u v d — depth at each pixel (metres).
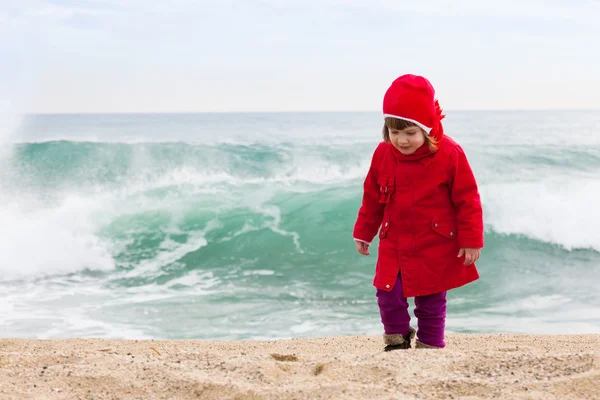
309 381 2.54
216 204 12.96
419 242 3.29
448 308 7.82
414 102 3.17
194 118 35.72
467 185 3.26
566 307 7.82
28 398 2.36
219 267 10.16
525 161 15.11
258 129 24.11
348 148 15.34
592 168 14.58
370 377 2.57
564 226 11.68
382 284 3.34
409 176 3.30
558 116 36.56
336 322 7.24
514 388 2.35
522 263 10.20
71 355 2.93
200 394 2.42
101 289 8.87
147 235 11.66
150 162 14.29
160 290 8.80
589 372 2.43
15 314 7.53
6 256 10.34
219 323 7.20
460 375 2.53
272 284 9.11
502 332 6.73
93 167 13.95
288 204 13.02
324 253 10.84
